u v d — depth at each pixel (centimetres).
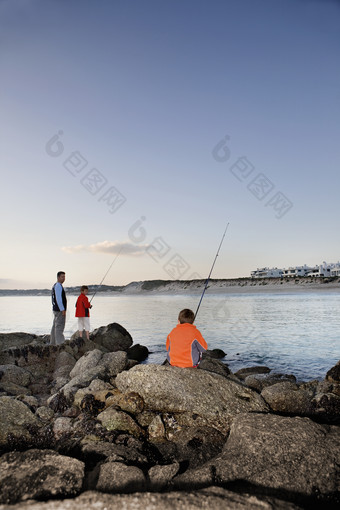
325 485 299
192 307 3441
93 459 354
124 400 482
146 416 469
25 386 736
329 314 2430
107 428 430
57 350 939
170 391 470
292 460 323
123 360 736
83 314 1061
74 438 412
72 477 294
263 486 296
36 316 2981
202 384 496
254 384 725
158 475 309
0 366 755
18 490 275
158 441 423
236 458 332
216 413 454
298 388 608
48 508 225
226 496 247
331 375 633
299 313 2553
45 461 312
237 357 1114
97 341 1088
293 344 1314
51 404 554
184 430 438
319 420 508
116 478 295
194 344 544
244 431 368
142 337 1535
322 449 336
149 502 234
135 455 363
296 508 237
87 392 554
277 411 533
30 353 895
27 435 424
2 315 3112
